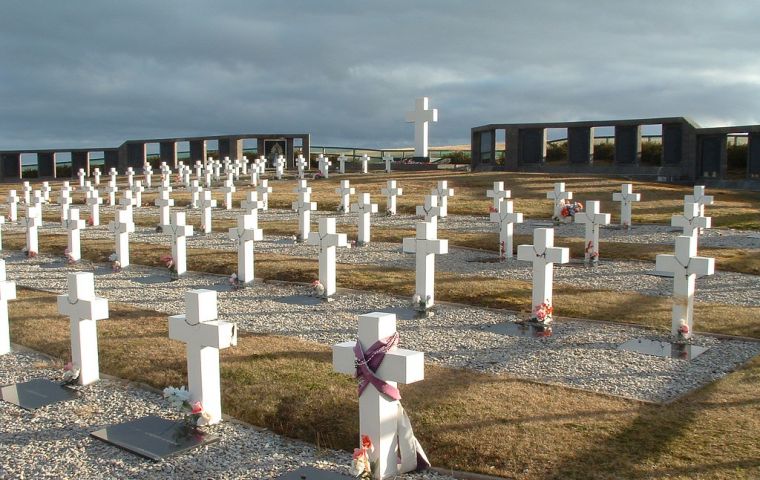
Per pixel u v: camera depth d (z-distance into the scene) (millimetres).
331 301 16391
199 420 8828
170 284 18844
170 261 20047
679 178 41594
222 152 63188
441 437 8312
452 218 29953
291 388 9992
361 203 23875
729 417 8773
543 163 47875
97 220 31047
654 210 30531
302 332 13633
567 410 9070
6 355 12445
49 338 13195
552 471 7402
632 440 8078
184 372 10930
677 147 42062
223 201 37062
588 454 7742
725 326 13547
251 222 18328
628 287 17125
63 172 72250
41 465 7969
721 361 11508
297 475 7449
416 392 9836
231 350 12055
